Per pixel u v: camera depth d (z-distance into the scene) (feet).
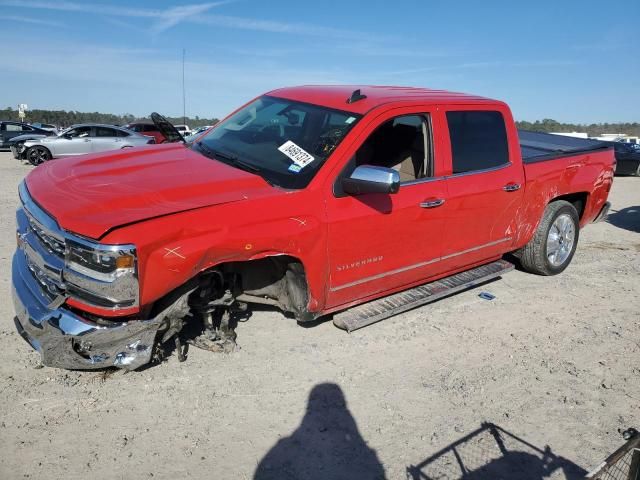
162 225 10.53
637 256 25.03
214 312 14.15
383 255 14.37
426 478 10.05
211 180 12.32
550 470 10.47
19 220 12.78
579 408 12.52
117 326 10.73
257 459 10.19
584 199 21.90
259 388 12.34
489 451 10.88
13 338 13.56
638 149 62.80
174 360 13.07
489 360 14.39
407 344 14.92
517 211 18.28
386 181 12.14
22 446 9.99
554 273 21.26
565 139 25.13
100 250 10.00
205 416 11.25
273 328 15.10
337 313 14.62
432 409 12.11
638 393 13.30
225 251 11.28
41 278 11.37
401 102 14.89
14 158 70.85
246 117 16.33
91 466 9.68
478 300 18.40
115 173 12.59
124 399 11.55
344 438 10.96
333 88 16.69
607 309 18.31
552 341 15.70
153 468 9.76
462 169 16.12
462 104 16.39
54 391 11.60
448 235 15.98
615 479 9.95
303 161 13.41
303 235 12.41
